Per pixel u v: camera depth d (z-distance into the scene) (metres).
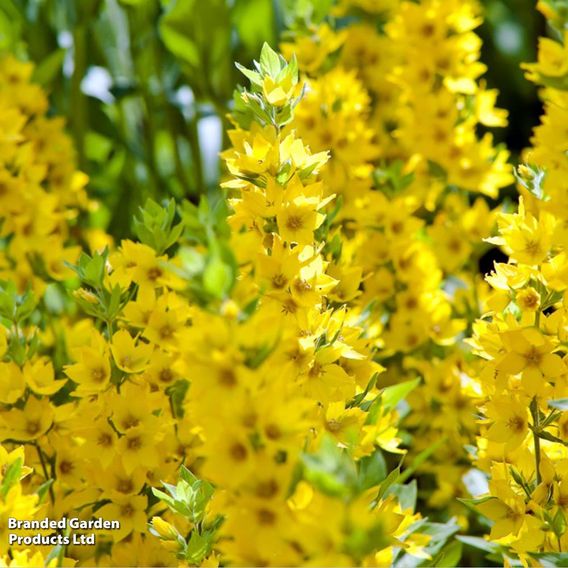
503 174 2.43
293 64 2.12
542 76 2.20
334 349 2.11
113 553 2.17
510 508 2.14
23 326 2.36
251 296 2.00
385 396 2.24
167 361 2.18
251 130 2.17
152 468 2.18
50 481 2.12
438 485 2.40
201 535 2.11
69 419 2.18
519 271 2.13
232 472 1.98
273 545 1.98
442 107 2.42
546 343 2.12
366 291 2.37
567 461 2.14
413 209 2.40
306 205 2.10
